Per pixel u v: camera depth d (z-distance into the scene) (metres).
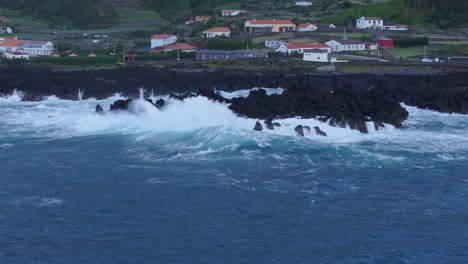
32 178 61.75
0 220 51.44
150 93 107.12
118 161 67.38
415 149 71.88
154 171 63.66
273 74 121.81
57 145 74.75
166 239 48.34
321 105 84.44
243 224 50.91
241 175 62.12
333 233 49.44
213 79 115.62
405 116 86.50
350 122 78.38
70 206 54.44
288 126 77.19
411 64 128.75
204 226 50.53
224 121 79.88
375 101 90.75
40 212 53.12
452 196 57.25
